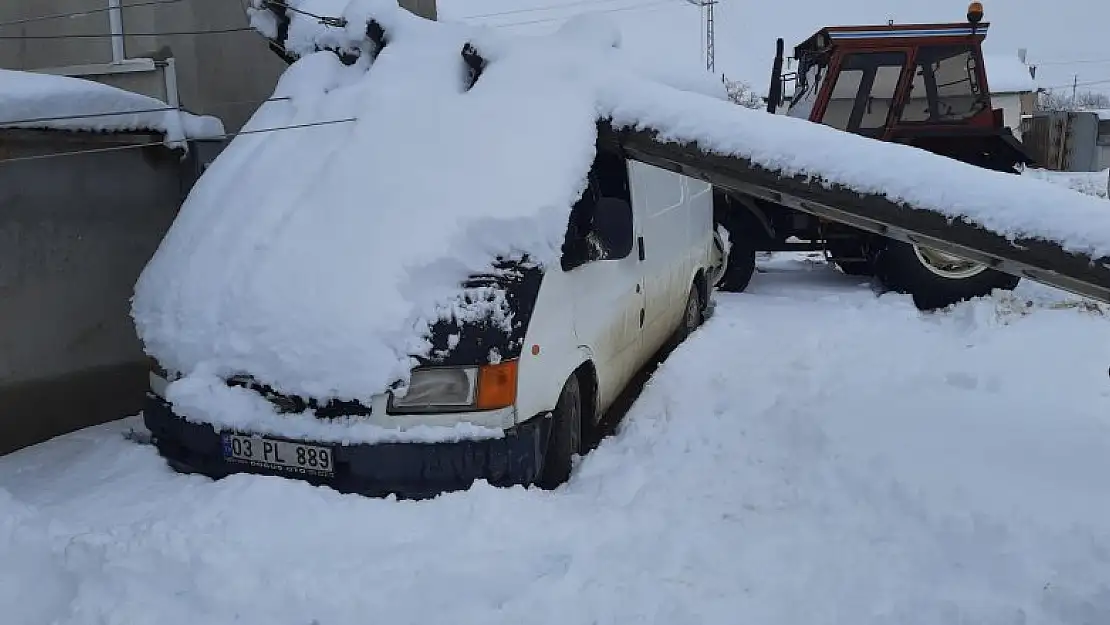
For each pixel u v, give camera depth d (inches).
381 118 173.9
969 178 145.0
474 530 134.0
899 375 220.1
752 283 370.0
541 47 187.9
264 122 191.0
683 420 190.4
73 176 198.2
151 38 249.9
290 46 217.2
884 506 148.4
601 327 179.0
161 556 124.3
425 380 140.4
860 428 178.9
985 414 188.9
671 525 142.6
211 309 151.2
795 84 412.5
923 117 345.4
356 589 120.1
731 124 161.6
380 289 143.4
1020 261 140.3
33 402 192.5
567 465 165.2
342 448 138.9
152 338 156.9
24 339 190.2
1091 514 140.6
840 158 151.8
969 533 136.9
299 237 154.1
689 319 273.7
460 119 171.9
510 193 157.2
